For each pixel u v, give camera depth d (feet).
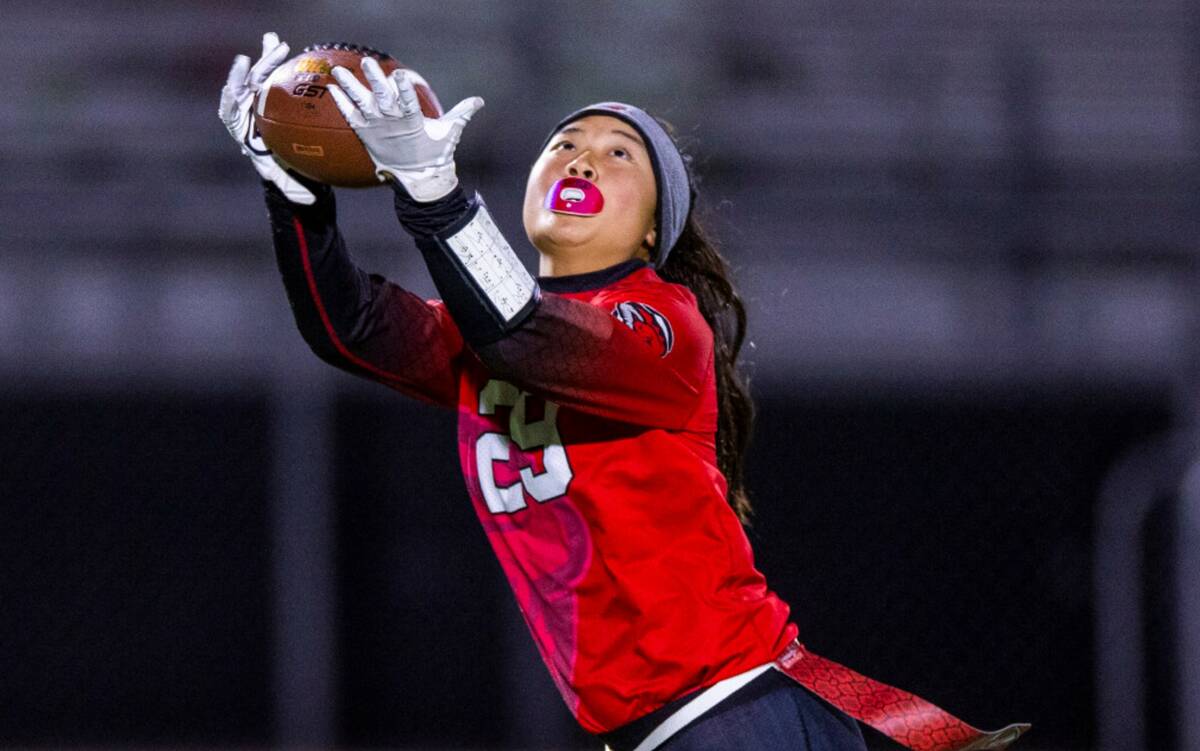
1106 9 92.02
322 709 68.74
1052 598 73.56
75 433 79.46
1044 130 87.20
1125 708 65.00
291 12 89.56
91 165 86.33
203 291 82.07
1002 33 92.38
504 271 26.09
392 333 30.55
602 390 27.48
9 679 77.15
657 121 33.12
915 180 84.84
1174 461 67.92
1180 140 89.30
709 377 31.07
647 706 29.58
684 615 29.37
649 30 81.87
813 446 76.64
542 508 29.94
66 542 78.43
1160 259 77.51
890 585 74.64
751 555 31.07
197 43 91.40
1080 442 75.61
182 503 79.15
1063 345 76.54
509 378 27.07
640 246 33.09
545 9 80.28
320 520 69.67
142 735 76.84
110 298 81.66
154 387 80.02
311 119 26.61
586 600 29.84
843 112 91.25
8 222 78.07
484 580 76.28
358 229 73.20
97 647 77.61
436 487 76.59
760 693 29.73
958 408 76.18
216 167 86.53
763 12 91.04
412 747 74.79
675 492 29.53
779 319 78.59
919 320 79.25
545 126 77.20
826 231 78.48
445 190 25.71
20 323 81.00
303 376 70.28
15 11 93.25
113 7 92.73
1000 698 72.43
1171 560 68.54
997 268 79.30
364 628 75.56
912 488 75.51
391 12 81.20
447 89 77.97
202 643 77.61
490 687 75.56
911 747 30.27
